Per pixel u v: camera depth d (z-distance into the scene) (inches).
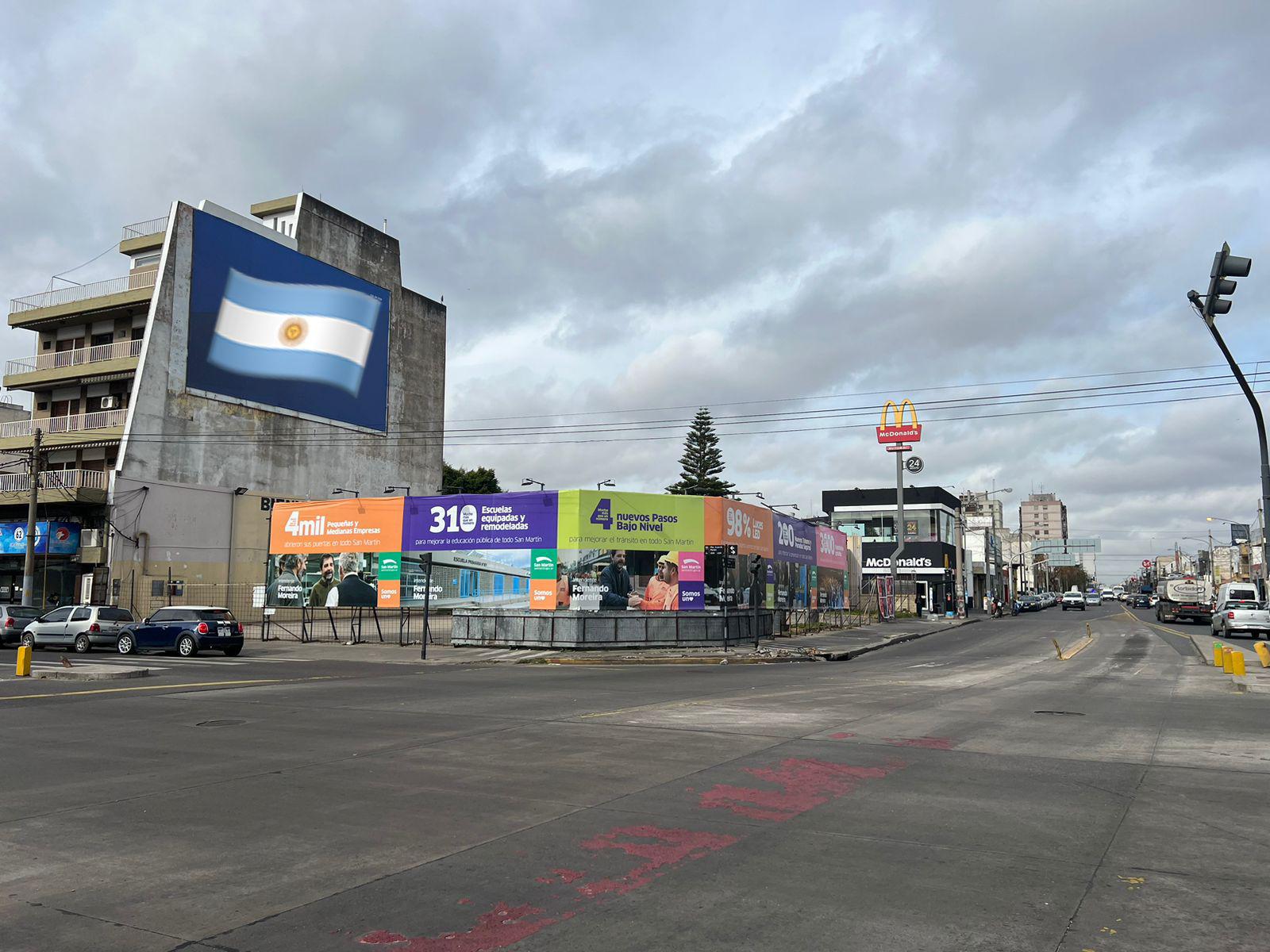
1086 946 191.6
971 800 323.6
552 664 1051.3
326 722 527.8
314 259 1952.5
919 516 2832.2
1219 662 956.0
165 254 1638.8
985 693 696.4
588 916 209.9
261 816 304.2
